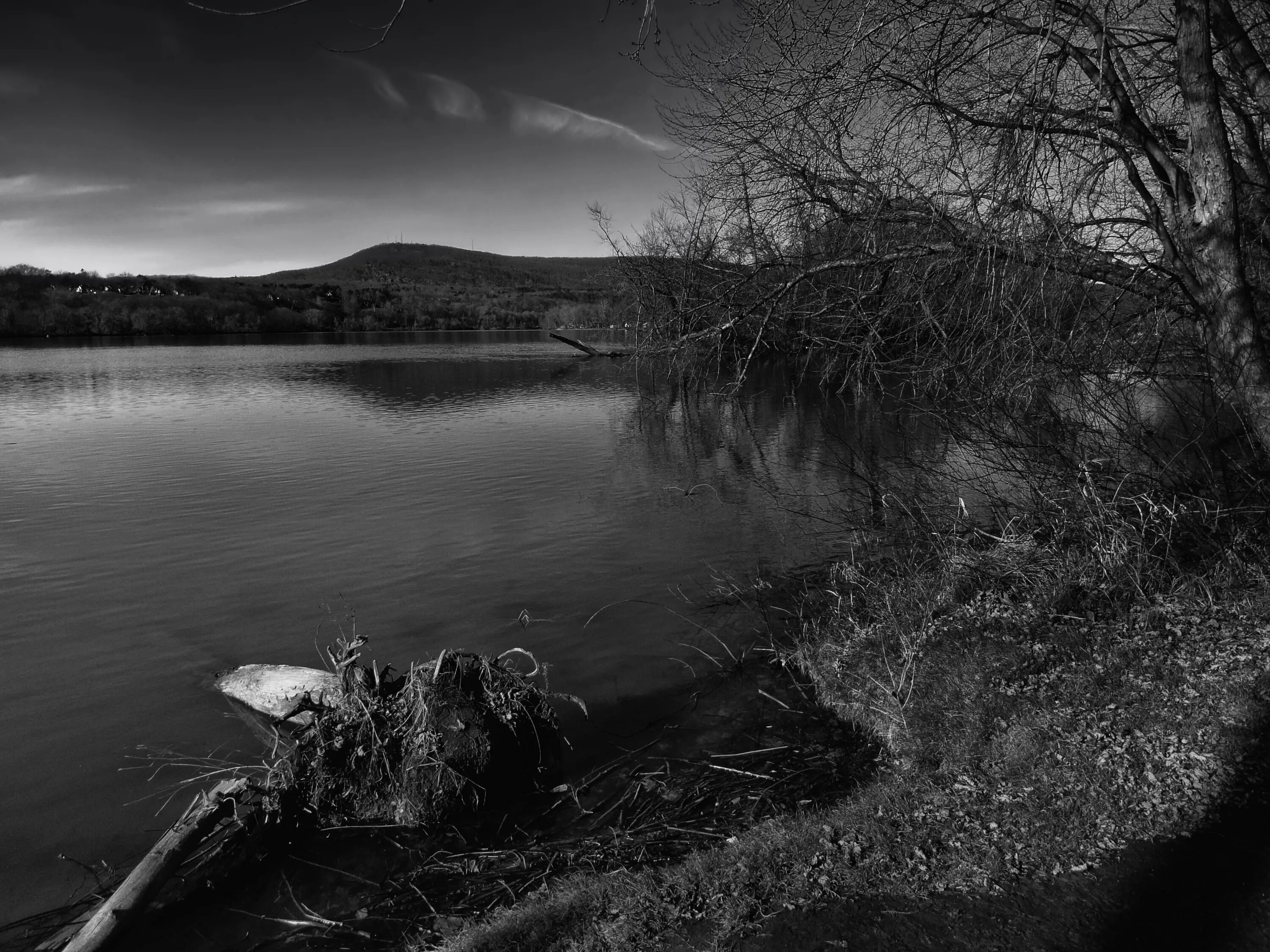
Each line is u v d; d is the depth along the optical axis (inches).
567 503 501.4
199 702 256.2
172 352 2144.4
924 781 177.9
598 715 242.1
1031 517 309.4
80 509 499.5
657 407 957.2
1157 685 196.1
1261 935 127.4
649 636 298.0
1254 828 150.9
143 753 227.1
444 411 957.2
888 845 156.9
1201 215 227.3
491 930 145.2
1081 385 288.4
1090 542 269.9
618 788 203.5
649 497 512.4
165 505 508.1
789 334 384.5
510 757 203.0
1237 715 180.7
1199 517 268.8
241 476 592.7
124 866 181.8
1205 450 302.8
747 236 350.0
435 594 346.3
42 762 222.4
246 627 314.8
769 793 192.2
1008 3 242.7
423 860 179.9
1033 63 234.5
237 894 171.3
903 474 474.9
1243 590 233.9
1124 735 180.9
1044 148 266.7
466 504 501.7
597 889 153.3
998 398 293.0
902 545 351.3
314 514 482.6
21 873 179.3
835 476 550.0
